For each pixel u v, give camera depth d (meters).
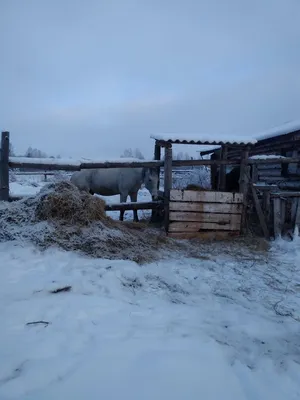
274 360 2.11
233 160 6.05
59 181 4.89
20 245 3.97
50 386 1.57
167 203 5.61
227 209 5.77
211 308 2.89
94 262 3.79
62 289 2.88
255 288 3.49
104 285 3.12
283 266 4.37
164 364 1.82
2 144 4.99
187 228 5.63
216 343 2.18
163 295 3.10
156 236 5.21
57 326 2.22
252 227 6.28
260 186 6.04
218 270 4.05
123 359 1.85
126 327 2.32
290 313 2.90
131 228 5.54
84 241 4.22
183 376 1.74
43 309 2.46
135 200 7.87
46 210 4.43
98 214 4.78
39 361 1.78
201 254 4.75
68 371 1.71
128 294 3.03
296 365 2.05
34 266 3.47
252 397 1.67
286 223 6.14
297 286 3.62
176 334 2.27
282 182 8.70
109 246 4.30
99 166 5.56
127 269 3.60
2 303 2.50
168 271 3.85
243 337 2.39
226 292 3.33
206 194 5.66
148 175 6.83
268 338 2.42
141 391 1.58
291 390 1.79
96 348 1.96
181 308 2.81
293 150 8.52
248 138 5.90
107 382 1.63
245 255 4.85
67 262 3.68
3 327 2.14
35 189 14.51
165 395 1.57
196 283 3.53
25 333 2.09
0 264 3.42
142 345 2.04
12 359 1.78
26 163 5.18
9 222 4.41
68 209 4.50
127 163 5.72
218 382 1.73
